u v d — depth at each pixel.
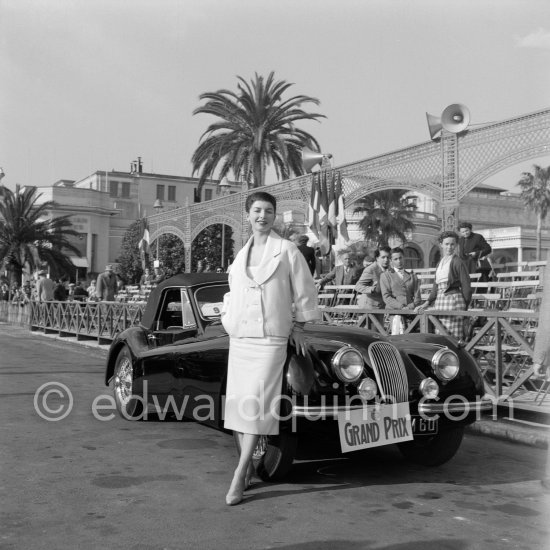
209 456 4.96
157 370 5.57
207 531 3.37
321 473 4.54
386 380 4.20
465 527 3.46
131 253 52.34
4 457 4.87
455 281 7.17
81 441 5.42
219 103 28.83
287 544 3.20
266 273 3.86
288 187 18.58
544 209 51.50
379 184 14.50
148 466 4.66
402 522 3.54
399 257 8.28
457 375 4.44
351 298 10.73
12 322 24.61
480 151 12.24
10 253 38.22
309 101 28.83
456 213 12.73
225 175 29.92
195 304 5.54
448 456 4.65
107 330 14.07
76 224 59.41
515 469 4.70
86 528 3.41
